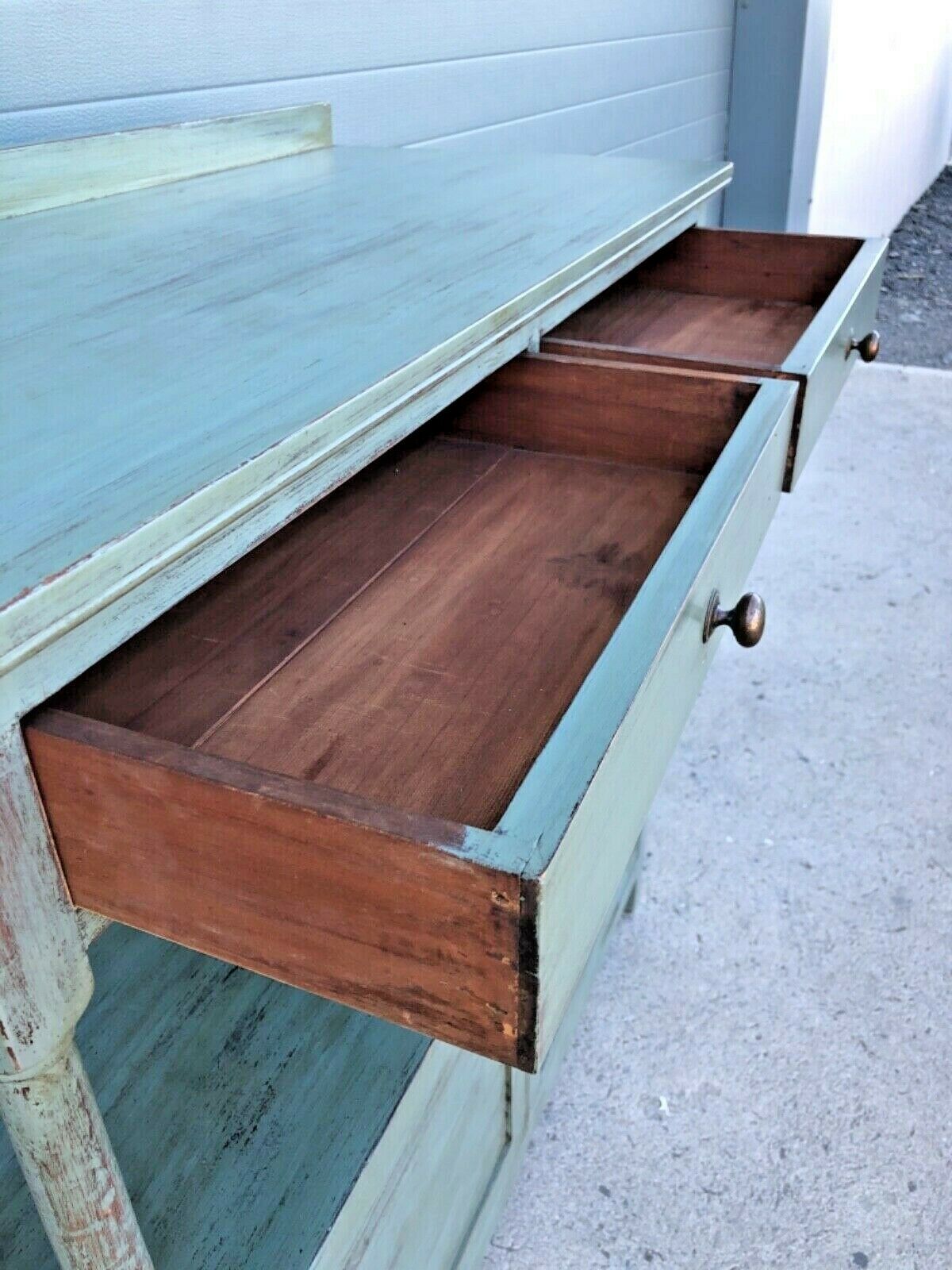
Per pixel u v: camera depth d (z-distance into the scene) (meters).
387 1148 0.74
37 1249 0.67
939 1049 1.27
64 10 1.01
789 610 2.20
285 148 1.24
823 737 1.83
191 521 0.45
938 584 2.30
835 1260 1.06
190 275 0.74
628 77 2.44
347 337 0.62
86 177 0.98
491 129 1.90
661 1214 1.11
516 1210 1.11
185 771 0.41
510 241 0.85
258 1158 0.72
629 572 0.71
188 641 0.63
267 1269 0.65
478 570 0.71
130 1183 0.70
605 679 0.48
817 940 1.42
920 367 3.79
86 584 0.40
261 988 0.83
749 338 1.13
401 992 0.43
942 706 1.91
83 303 0.68
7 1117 0.49
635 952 1.41
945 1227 1.08
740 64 3.15
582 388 0.85
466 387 0.66
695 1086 1.23
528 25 1.92
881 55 4.42
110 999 0.82
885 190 5.41
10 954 0.44
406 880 0.40
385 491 0.83
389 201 1.00
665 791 1.70
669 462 0.85
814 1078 1.24
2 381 0.56
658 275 1.33
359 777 0.53
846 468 2.84
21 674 0.39
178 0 1.15
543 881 0.37
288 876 0.42
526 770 0.53
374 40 1.50
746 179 3.32
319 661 0.62
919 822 1.63
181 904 0.45
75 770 0.43
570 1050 1.27
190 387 0.55
